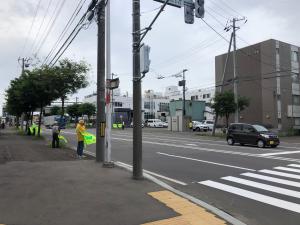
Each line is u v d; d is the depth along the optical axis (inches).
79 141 674.8
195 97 4286.4
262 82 2017.7
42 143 1031.0
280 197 369.1
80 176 448.1
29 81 1273.4
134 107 438.3
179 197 346.0
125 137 1470.2
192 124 2239.2
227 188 415.5
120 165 565.0
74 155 714.8
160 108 4877.0
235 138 1068.5
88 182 409.7
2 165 542.9
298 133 1861.5
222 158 708.0
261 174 514.9
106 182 410.9
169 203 319.9
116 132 1972.2
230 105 1560.0
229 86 2231.8
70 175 454.6
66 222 261.6
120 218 271.9
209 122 2475.4
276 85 1979.6
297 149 936.9
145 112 4731.8
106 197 337.4
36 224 257.4
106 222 261.9
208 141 1242.0
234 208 324.8
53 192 356.2
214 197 370.0
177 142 1186.0
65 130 2341.3
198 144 1093.8
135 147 434.0
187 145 1050.7
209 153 807.1
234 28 1572.3
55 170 495.2
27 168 512.4
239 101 1646.2
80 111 3703.3
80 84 1274.6
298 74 2041.1
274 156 746.2
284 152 835.4
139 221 265.3
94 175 457.4
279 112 1978.3
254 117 2059.5
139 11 444.1
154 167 587.5
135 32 439.2
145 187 385.7
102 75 605.3
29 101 1371.8
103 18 605.9
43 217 273.6
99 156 591.8
